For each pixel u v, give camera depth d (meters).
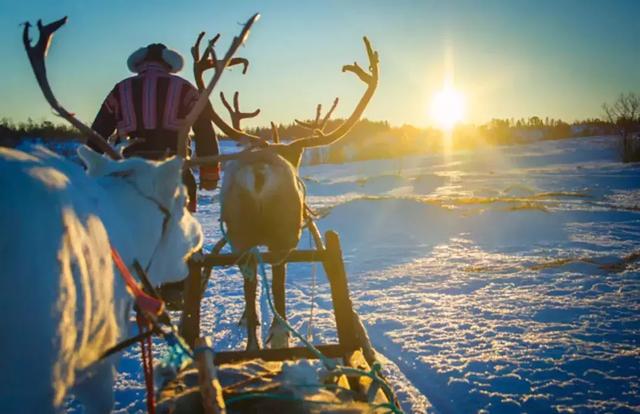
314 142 5.51
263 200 4.91
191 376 3.92
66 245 2.47
